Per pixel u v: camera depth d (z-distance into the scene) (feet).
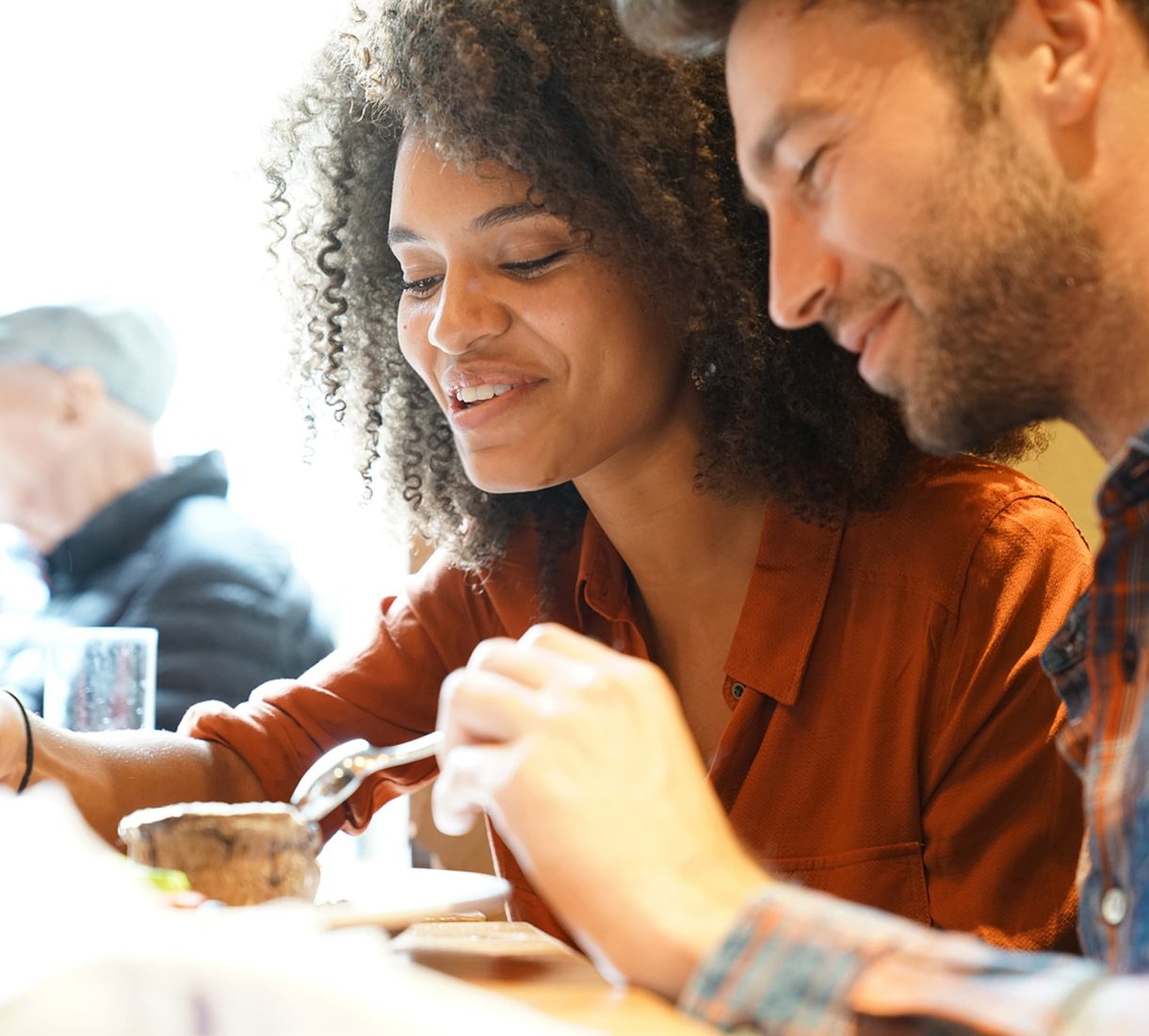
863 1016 2.05
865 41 2.87
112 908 2.01
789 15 2.93
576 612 4.80
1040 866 3.86
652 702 2.62
